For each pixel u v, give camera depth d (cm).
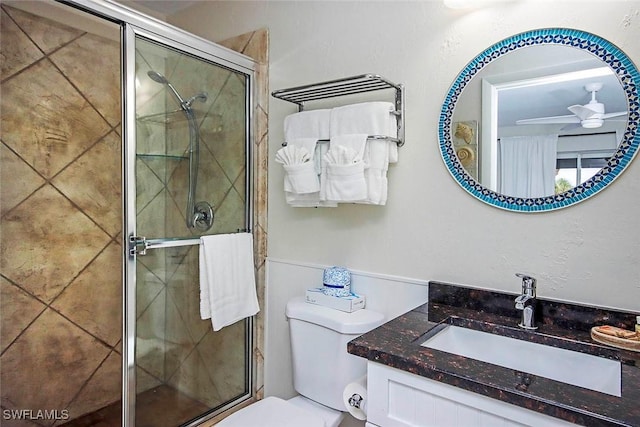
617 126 114
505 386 80
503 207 132
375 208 161
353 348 103
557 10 123
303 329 157
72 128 186
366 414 111
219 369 193
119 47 165
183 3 232
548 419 76
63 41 176
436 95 145
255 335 204
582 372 104
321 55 176
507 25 131
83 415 196
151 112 158
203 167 178
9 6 156
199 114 176
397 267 156
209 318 176
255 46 199
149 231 159
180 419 177
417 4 150
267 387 203
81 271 193
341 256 172
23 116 171
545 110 125
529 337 114
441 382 88
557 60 123
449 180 143
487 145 135
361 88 161
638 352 98
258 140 199
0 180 166
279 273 193
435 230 147
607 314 113
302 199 167
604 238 117
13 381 173
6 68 164
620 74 113
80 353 194
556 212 124
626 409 72
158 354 167
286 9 188
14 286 172
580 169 120
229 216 190
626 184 113
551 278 125
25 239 175
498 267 134
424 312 133
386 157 147
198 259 178
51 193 182
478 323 123
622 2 113
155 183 160
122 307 156
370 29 162
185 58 170
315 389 153
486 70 135
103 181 199
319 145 160
